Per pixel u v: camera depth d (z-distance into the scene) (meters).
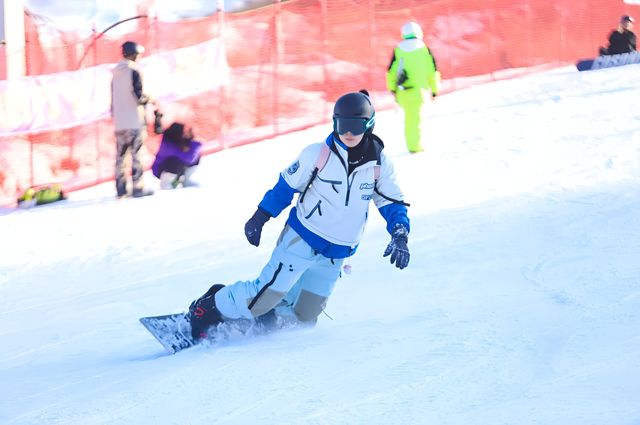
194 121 42.38
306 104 46.81
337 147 13.34
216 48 42.91
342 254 14.02
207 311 14.32
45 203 35.78
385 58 50.38
